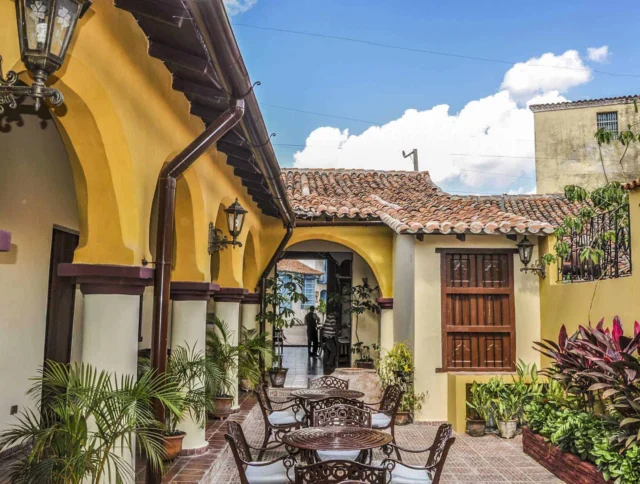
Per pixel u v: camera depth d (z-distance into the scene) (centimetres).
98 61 354
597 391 659
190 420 611
